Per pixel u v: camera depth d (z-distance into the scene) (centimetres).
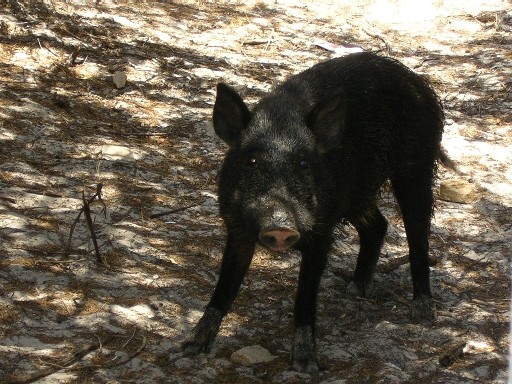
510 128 1169
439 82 1318
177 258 783
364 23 1578
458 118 1186
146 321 683
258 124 646
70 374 605
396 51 1455
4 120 960
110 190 877
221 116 655
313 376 638
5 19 1204
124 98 1089
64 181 876
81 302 692
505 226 922
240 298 743
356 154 695
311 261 657
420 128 749
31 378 592
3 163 884
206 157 987
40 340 640
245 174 623
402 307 758
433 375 640
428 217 760
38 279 712
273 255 817
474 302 765
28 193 837
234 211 636
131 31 1309
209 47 1329
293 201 607
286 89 697
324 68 727
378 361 655
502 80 1333
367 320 730
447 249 862
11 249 745
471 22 1603
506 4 1703
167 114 1073
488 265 836
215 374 631
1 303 673
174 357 645
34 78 1075
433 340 691
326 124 646
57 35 1200
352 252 854
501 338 703
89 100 1061
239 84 1191
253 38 1412
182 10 1485
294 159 623
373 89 720
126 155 952
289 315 723
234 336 689
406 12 1639
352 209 718
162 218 848
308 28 1515
